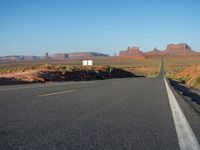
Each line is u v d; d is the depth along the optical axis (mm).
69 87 22203
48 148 5969
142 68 160000
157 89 23578
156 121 9211
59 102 13023
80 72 54062
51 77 39375
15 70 49344
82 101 13648
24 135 7000
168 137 7121
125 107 12172
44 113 10062
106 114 10242
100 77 58781
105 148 6059
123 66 182375
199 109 12898
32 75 36375
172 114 10711
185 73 69375
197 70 59312
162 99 15953
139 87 25344
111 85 26641
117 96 16625
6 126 7938
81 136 7023
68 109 11094
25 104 12102
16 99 13734
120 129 7891
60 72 45875
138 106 12641
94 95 16641
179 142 6664
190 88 33438
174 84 35906
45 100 13578
